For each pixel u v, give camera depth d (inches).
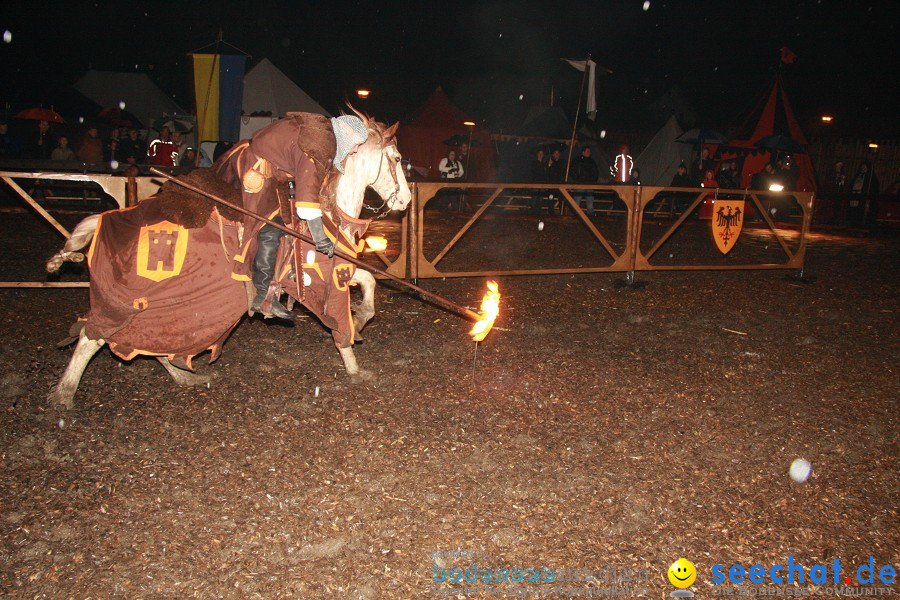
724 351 269.1
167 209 178.5
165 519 148.4
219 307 186.9
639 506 159.9
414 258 329.1
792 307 342.6
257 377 221.3
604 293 354.3
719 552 146.8
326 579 133.4
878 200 742.5
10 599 125.1
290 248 191.2
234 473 166.2
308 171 179.9
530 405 209.8
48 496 154.1
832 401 223.9
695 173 760.3
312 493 159.5
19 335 248.4
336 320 207.5
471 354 251.1
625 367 245.8
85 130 677.9
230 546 140.9
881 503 166.6
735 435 196.5
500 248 480.4
